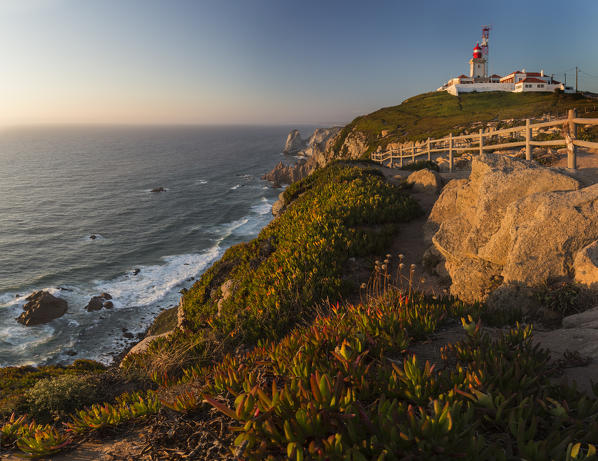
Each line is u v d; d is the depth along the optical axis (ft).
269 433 7.45
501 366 9.49
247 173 456.04
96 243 195.42
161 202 290.56
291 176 384.47
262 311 26.50
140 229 219.41
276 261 35.04
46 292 130.00
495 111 255.91
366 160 90.89
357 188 50.16
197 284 47.91
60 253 181.16
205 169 497.05
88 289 142.10
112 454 10.82
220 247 187.32
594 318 15.51
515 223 21.59
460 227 26.91
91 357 102.94
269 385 10.94
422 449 6.59
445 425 6.86
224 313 32.68
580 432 7.64
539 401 8.19
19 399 21.99
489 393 8.22
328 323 15.08
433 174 50.67
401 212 41.19
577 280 18.13
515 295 19.35
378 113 333.21
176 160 617.21
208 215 249.55
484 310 18.81
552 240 19.56
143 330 114.42
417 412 8.57
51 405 20.51
